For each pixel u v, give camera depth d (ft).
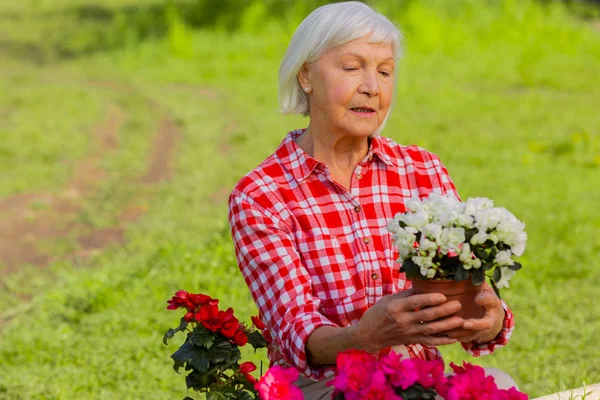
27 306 22.74
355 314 9.25
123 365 17.97
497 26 66.39
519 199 29.73
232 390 9.06
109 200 33.81
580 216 27.73
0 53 74.38
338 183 9.49
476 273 7.89
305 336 8.64
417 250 7.95
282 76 9.82
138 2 97.60
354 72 9.37
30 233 30.27
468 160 36.09
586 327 19.71
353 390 7.66
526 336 19.29
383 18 9.53
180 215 30.96
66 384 17.10
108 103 52.90
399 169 9.84
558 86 53.11
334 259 9.30
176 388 16.87
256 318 9.71
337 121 9.41
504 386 9.41
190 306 9.09
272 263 9.20
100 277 23.49
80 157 40.42
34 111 49.29
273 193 9.50
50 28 86.02
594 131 41.01
